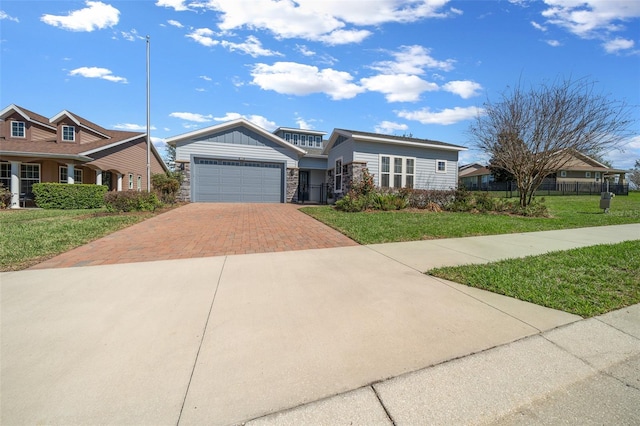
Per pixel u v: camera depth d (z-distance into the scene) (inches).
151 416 63.8
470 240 259.0
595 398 72.5
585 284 147.0
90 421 62.1
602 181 1214.9
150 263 178.7
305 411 66.7
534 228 330.6
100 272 160.6
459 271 165.9
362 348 91.4
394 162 572.7
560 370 83.0
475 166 1788.9
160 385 73.5
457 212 475.5
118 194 415.5
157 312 113.8
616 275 159.5
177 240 243.4
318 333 100.0
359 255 202.8
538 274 160.7
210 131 635.5
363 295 133.0
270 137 677.9
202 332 99.5
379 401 70.2
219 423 62.7
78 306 118.2
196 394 70.7
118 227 295.9
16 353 85.7
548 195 1028.5
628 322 110.7
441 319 111.3
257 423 63.1
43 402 67.0
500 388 75.4
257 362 83.7
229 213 432.8
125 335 96.8
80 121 671.8
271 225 325.1
